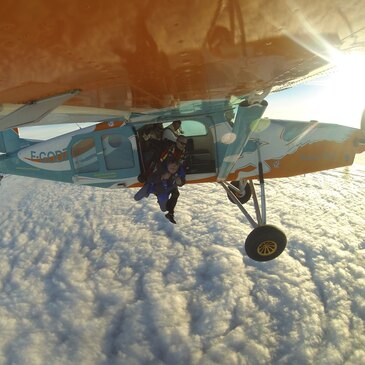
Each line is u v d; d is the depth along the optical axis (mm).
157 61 1579
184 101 3066
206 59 1629
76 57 1414
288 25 1345
